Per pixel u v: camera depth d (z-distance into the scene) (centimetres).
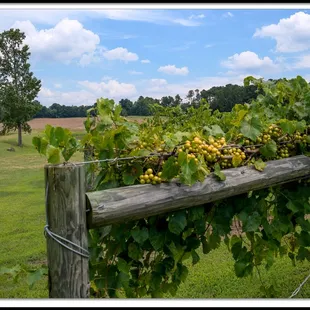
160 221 245
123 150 240
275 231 318
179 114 654
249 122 291
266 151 296
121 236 236
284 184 330
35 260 609
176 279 268
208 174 245
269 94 386
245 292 452
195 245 263
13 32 5038
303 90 379
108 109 251
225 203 280
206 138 277
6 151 3956
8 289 481
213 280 483
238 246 306
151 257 284
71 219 180
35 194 1348
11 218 929
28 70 5144
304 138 334
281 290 452
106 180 236
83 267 184
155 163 235
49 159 197
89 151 252
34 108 4906
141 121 411
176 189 224
